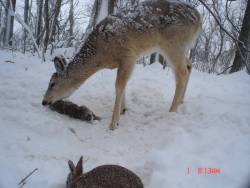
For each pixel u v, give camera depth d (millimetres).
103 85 2389
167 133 1695
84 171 1438
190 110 1998
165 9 2021
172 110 2043
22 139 1609
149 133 1836
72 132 1783
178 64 2049
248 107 1998
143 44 2020
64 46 4535
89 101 2188
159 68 3109
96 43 1989
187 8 2072
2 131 1636
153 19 2000
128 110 2131
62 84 2004
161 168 1358
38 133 1707
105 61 2016
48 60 2955
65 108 1953
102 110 2117
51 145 1625
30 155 1497
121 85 1968
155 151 1488
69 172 1362
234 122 1777
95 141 1762
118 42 1964
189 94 2377
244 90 2588
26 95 2043
